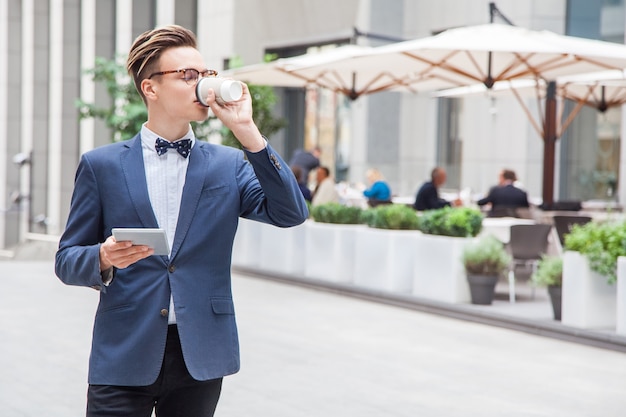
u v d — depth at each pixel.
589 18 20.44
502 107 21.34
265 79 15.24
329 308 11.89
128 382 3.19
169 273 3.22
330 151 25.28
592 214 16.12
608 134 20.05
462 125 22.48
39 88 33.62
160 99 3.22
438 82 15.14
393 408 7.02
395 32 23.77
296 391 7.50
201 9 28.31
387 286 12.62
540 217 14.82
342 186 21.73
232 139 19.22
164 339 3.21
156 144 3.30
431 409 7.02
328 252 13.78
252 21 26.66
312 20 24.98
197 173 3.30
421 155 23.55
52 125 32.22
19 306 11.73
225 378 7.90
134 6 28.23
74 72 31.61
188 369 3.18
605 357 9.10
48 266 16.53
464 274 11.66
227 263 3.34
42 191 33.69
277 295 13.00
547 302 11.94
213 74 3.24
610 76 14.80
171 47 3.21
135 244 2.98
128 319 3.21
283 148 26.92
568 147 20.78
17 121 36.28
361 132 23.78
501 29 12.54
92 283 3.13
